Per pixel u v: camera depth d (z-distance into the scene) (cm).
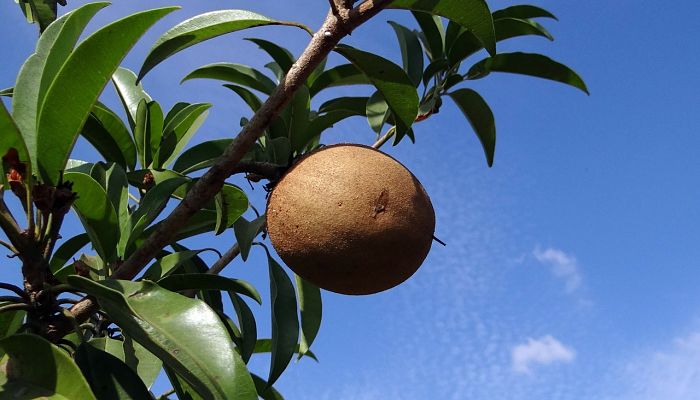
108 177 56
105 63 49
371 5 48
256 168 54
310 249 51
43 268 49
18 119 50
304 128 58
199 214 59
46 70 51
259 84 65
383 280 52
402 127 55
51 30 53
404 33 67
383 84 54
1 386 44
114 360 48
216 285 54
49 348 44
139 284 46
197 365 43
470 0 52
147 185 60
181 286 53
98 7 52
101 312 50
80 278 45
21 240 48
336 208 50
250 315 58
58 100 49
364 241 50
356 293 53
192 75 65
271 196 53
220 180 50
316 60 48
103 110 61
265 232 60
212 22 50
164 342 45
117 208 55
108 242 52
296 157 55
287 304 56
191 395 57
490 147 68
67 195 48
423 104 66
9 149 48
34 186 48
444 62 66
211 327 44
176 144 65
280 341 55
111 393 47
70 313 49
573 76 66
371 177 51
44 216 49
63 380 44
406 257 51
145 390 47
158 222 59
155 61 50
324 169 51
